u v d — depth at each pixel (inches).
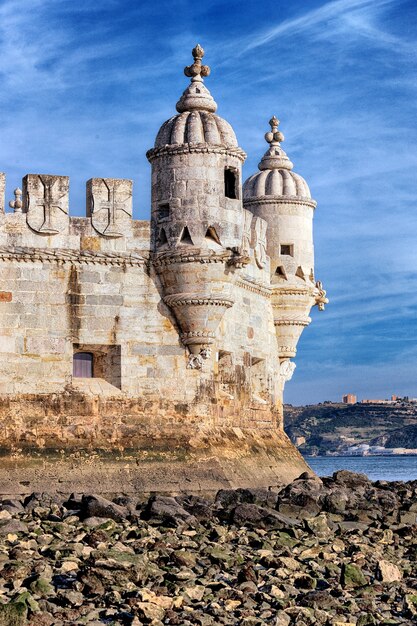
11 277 1514.5
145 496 1498.5
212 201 1579.7
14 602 986.1
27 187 1534.2
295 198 1887.3
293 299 1887.3
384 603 1114.1
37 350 1518.2
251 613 1035.3
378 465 7696.9
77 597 1040.2
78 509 1397.6
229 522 1398.9
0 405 1492.4
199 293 1566.2
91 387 1540.4
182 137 1588.3
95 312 1547.7
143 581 1100.5
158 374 1573.6
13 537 1237.1
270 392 1857.8
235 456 1630.2
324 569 1213.1
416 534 1445.6
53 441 1503.4
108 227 1558.8
